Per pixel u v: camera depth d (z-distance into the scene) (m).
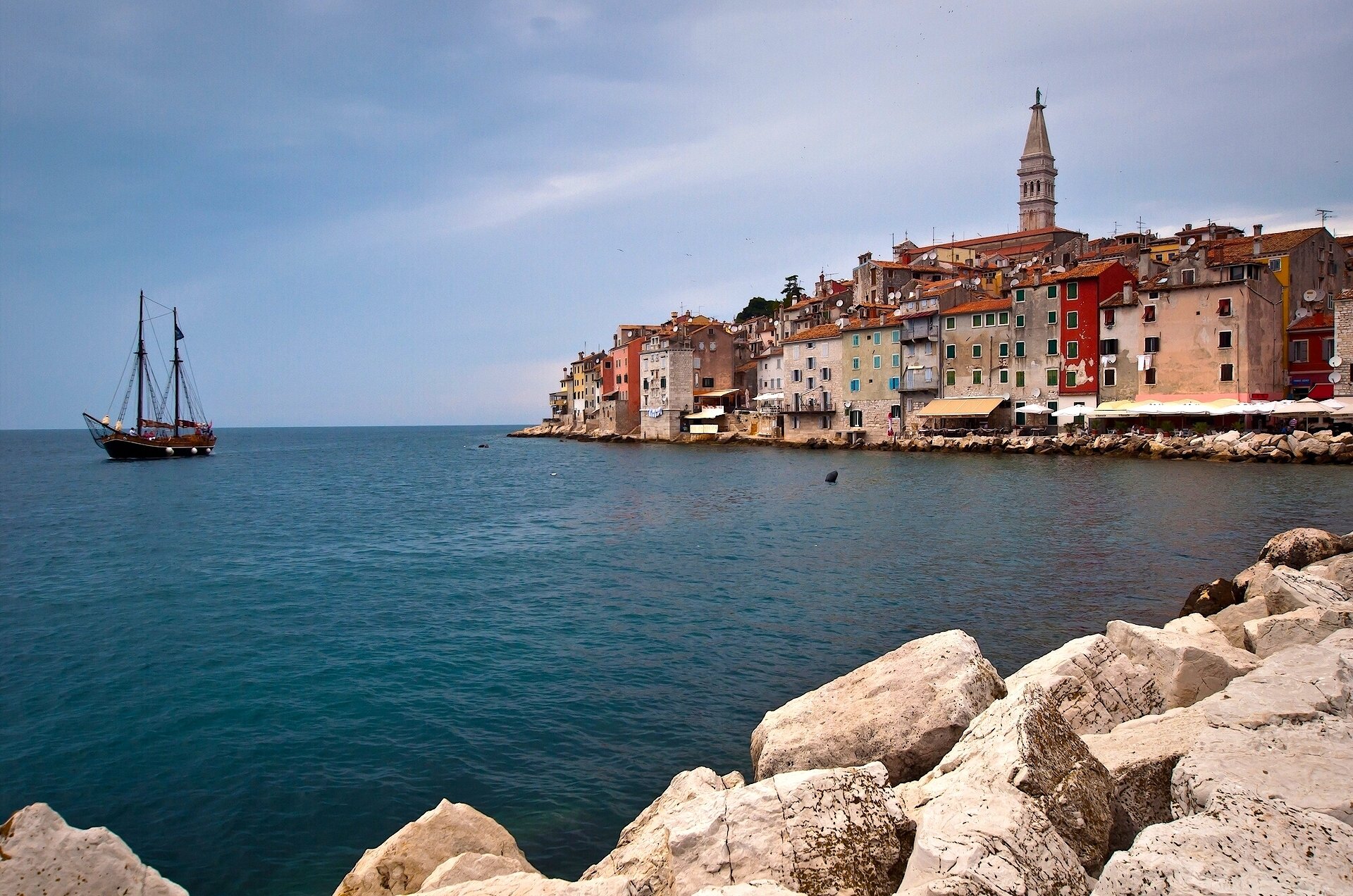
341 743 15.91
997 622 22.81
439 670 20.20
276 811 13.33
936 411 95.81
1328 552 19.44
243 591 30.41
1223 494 46.94
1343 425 68.75
